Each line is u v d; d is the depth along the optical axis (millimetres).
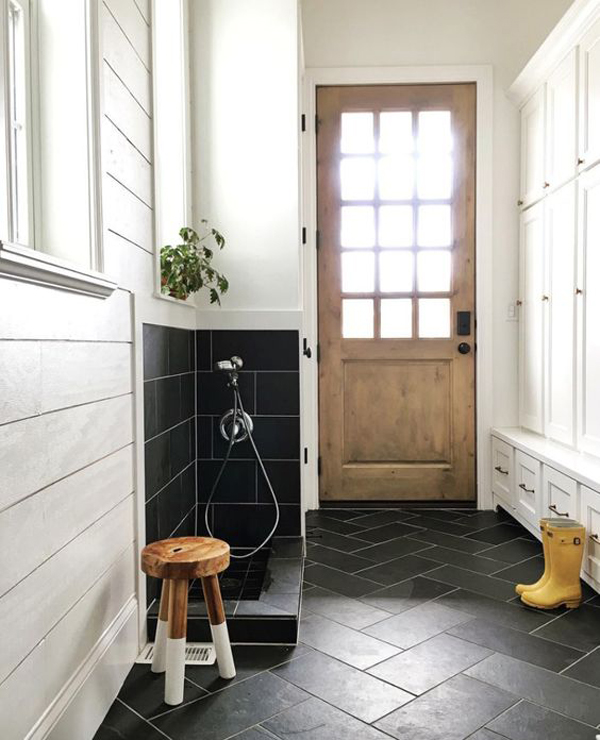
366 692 1929
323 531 3578
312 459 4062
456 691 1934
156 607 2303
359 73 4004
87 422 1716
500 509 3953
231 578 2752
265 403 3139
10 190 1387
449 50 3996
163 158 2973
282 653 2174
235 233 3145
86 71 1774
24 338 1350
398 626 2377
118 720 1784
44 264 1369
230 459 3143
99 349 1817
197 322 3150
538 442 3457
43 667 1432
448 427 4086
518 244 4031
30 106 1752
